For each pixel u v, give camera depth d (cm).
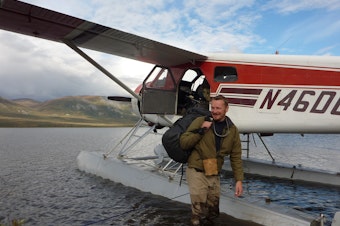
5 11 370
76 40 484
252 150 1549
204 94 554
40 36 464
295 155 1296
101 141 2298
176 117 588
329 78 420
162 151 558
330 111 418
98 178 644
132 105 715
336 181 586
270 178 659
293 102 444
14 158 1159
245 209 363
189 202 438
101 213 426
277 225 330
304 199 504
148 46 505
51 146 1797
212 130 291
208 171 288
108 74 516
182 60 559
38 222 399
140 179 534
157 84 628
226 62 507
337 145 1917
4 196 545
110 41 487
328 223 385
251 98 479
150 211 420
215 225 346
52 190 581
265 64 470
